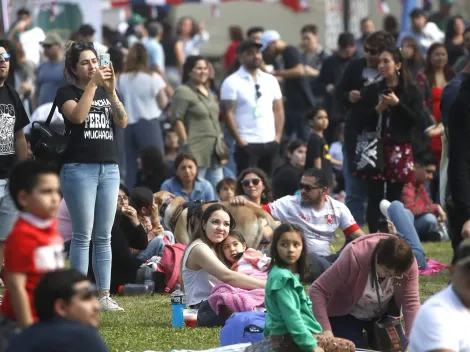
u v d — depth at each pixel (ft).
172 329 73.77
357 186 107.55
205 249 77.10
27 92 151.12
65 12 167.94
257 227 89.86
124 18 253.03
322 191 92.43
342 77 106.32
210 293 77.46
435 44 126.62
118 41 171.73
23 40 158.61
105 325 75.10
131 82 131.54
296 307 59.52
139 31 175.94
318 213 92.58
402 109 101.19
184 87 123.34
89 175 77.36
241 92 122.42
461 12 260.83
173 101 123.34
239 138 122.52
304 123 158.20
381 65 101.24
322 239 92.89
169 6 250.16
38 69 141.38
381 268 61.93
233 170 145.28
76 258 77.71
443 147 88.84
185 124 123.13
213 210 78.23
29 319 50.19
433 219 119.14
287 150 124.67
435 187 130.11
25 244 50.34
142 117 131.85
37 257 50.42
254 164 123.03
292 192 120.47
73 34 143.43
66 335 46.32
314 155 123.24
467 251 52.06
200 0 234.17
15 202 51.31
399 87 101.81
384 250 61.52
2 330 51.21
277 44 161.07
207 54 244.83
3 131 79.00
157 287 90.89
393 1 265.34
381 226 100.07
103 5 245.65
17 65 151.53
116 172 79.10
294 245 60.18
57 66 139.54
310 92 158.61
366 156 101.81
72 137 77.30
